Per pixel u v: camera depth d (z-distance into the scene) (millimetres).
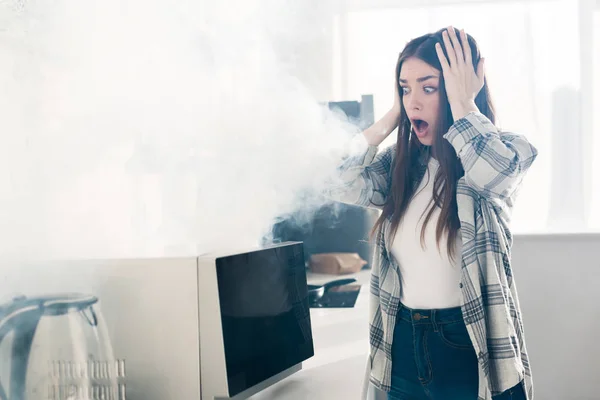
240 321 1009
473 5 2389
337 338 1518
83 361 959
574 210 2330
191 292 957
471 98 1513
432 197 1495
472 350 1410
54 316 955
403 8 2465
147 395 967
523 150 1426
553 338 2281
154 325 968
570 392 2277
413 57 1615
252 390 1037
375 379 1548
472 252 1366
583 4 2305
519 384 1403
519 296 2297
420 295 1469
